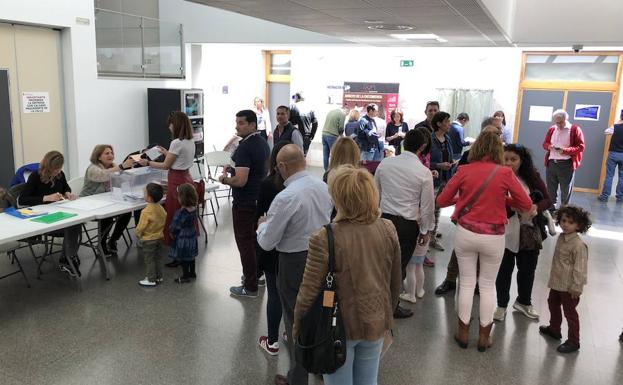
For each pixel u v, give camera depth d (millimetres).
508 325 3709
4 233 3447
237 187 3719
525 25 6883
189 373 2992
